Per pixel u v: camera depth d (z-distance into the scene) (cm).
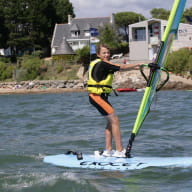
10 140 1783
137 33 9731
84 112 2770
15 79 9062
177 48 9462
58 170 1202
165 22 9438
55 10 14050
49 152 1500
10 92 8056
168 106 2925
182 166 1209
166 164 1230
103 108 1293
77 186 1018
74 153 1383
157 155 1402
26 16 13050
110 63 1273
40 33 13262
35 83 8438
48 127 2138
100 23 12225
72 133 1914
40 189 999
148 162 1255
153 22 9506
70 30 12019
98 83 1285
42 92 7969
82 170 1198
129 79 7069
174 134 1800
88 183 1041
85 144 1634
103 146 1581
